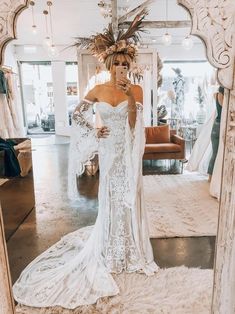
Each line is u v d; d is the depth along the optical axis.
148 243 2.03
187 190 3.60
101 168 1.89
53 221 2.81
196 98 7.00
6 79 4.95
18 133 5.46
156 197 3.37
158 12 4.73
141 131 1.79
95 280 1.82
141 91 1.81
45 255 2.15
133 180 1.83
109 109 1.75
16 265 2.04
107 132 1.79
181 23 4.06
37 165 5.25
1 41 0.81
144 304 1.61
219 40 0.80
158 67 5.50
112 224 1.94
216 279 0.97
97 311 1.58
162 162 5.27
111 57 1.67
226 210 0.90
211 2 0.77
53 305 1.63
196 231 2.50
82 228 2.62
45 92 8.47
